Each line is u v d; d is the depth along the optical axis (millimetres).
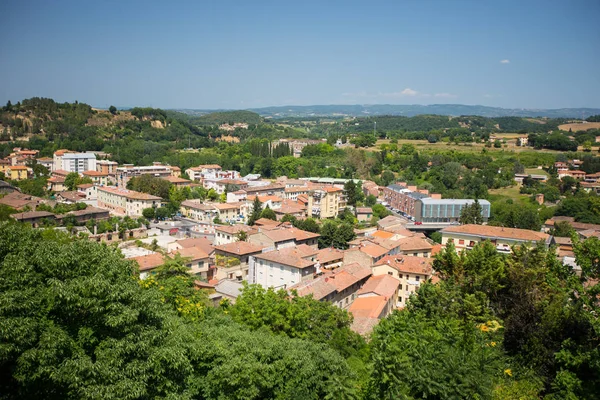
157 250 117938
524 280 58062
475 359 42656
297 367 43094
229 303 73000
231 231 132000
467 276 63906
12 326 29281
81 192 196375
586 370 41906
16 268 33000
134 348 33844
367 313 73312
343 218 181500
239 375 38969
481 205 172000
